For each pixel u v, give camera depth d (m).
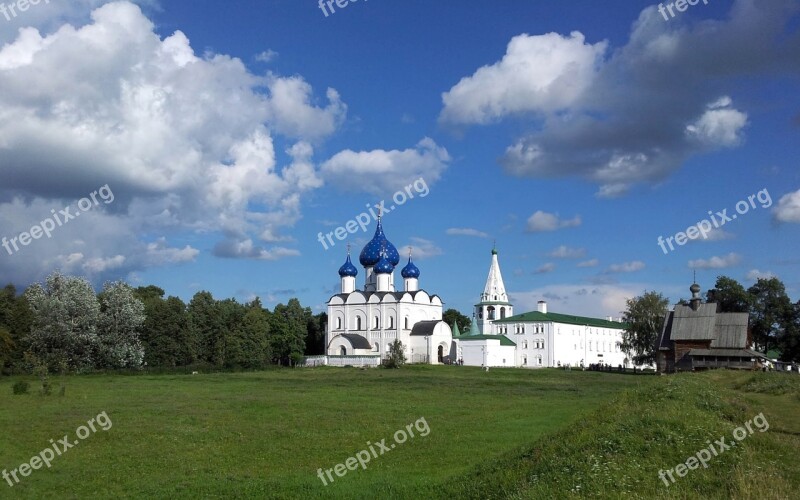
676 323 105.00
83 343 98.56
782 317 121.88
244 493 27.95
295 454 35.03
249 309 147.62
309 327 175.12
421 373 105.50
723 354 98.50
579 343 169.25
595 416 34.31
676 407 33.81
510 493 25.12
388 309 155.75
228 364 121.69
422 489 27.70
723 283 125.12
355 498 26.89
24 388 61.59
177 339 124.50
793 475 25.58
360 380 85.50
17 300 105.38
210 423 43.62
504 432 40.25
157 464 33.09
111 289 103.38
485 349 150.12
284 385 76.00
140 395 61.31
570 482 24.92
